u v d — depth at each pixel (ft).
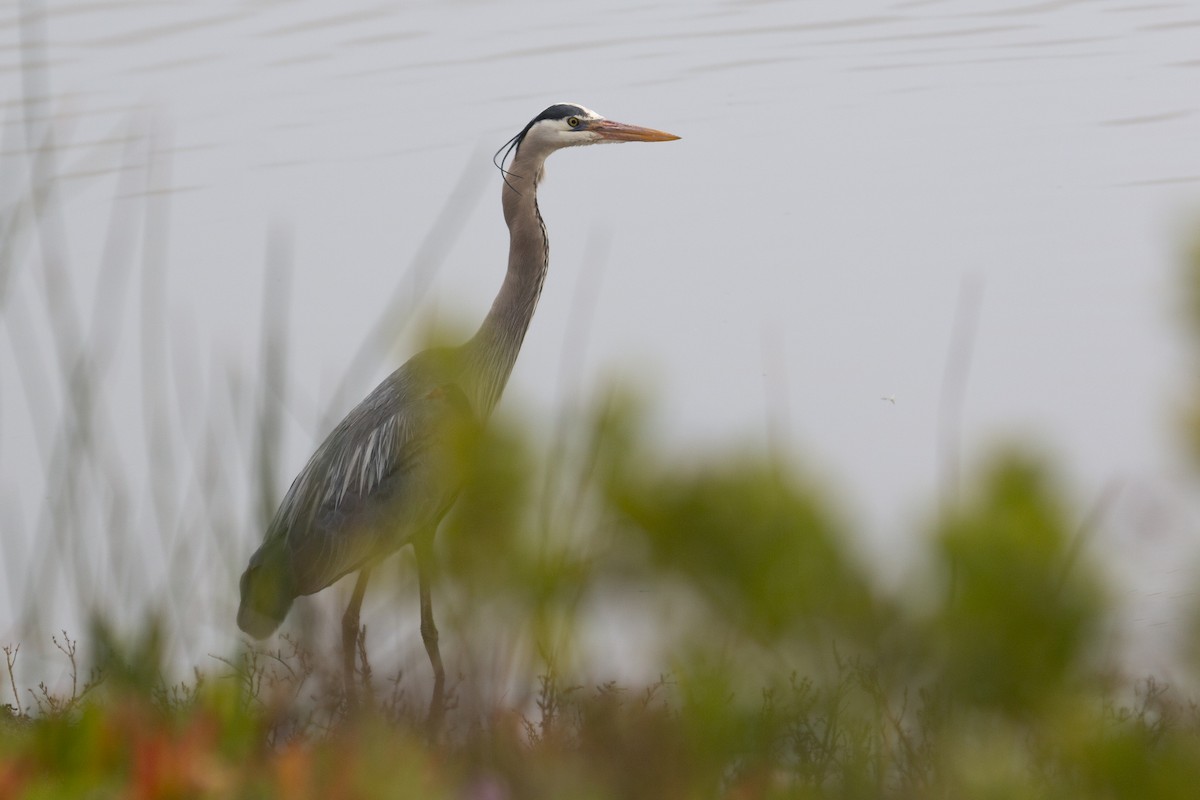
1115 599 7.77
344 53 92.53
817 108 86.43
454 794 15.43
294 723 22.58
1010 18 102.99
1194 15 100.73
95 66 87.15
